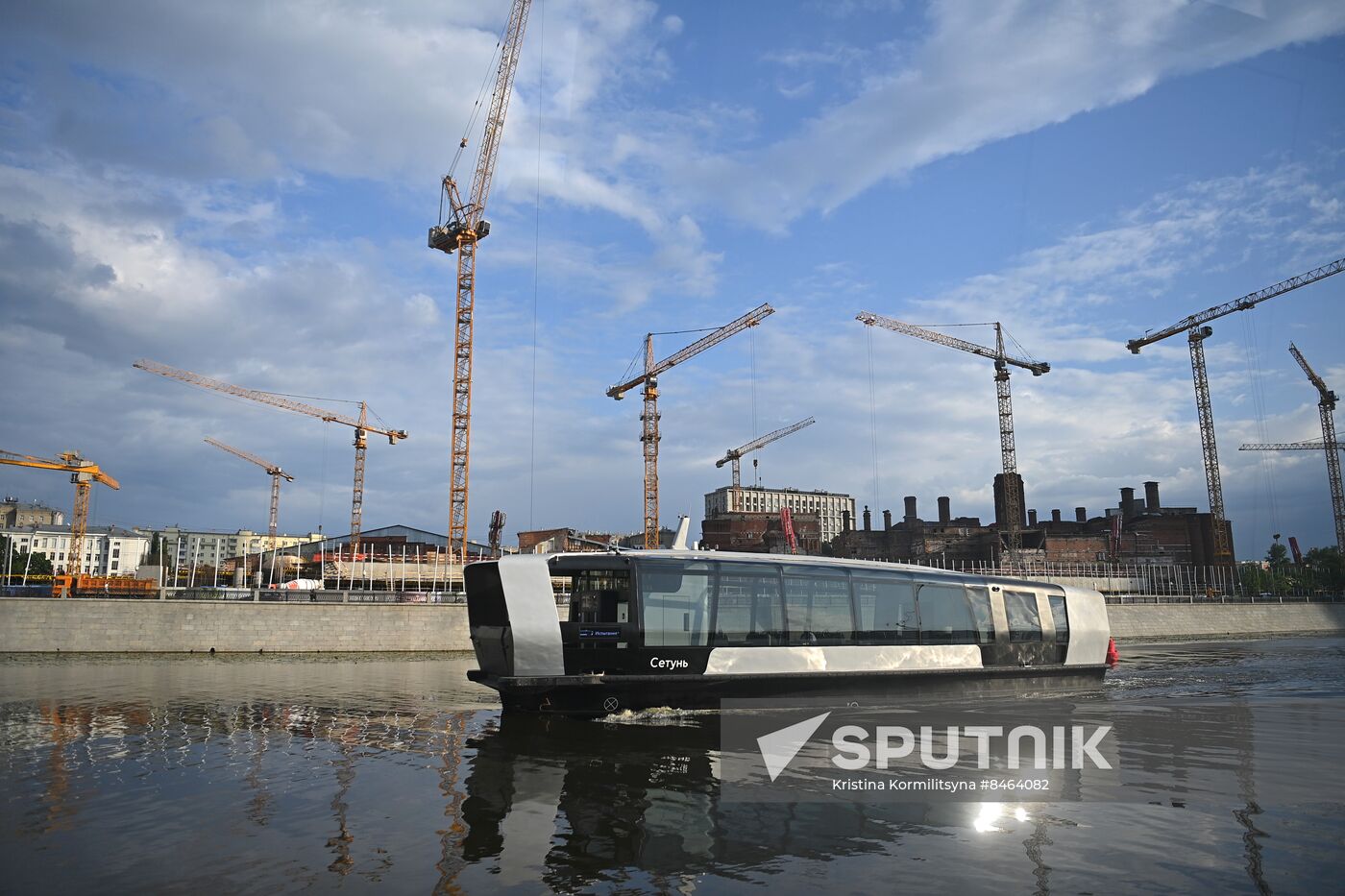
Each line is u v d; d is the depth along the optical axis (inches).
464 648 2031.3
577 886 331.0
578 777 507.5
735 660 743.1
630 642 711.1
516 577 708.0
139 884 331.9
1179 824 410.9
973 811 433.7
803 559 812.0
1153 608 3129.9
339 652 1913.1
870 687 804.6
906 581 854.5
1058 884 332.2
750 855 367.6
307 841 385.1
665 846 378.6
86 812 432.8
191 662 1604.3
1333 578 4963.1
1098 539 4520.2
